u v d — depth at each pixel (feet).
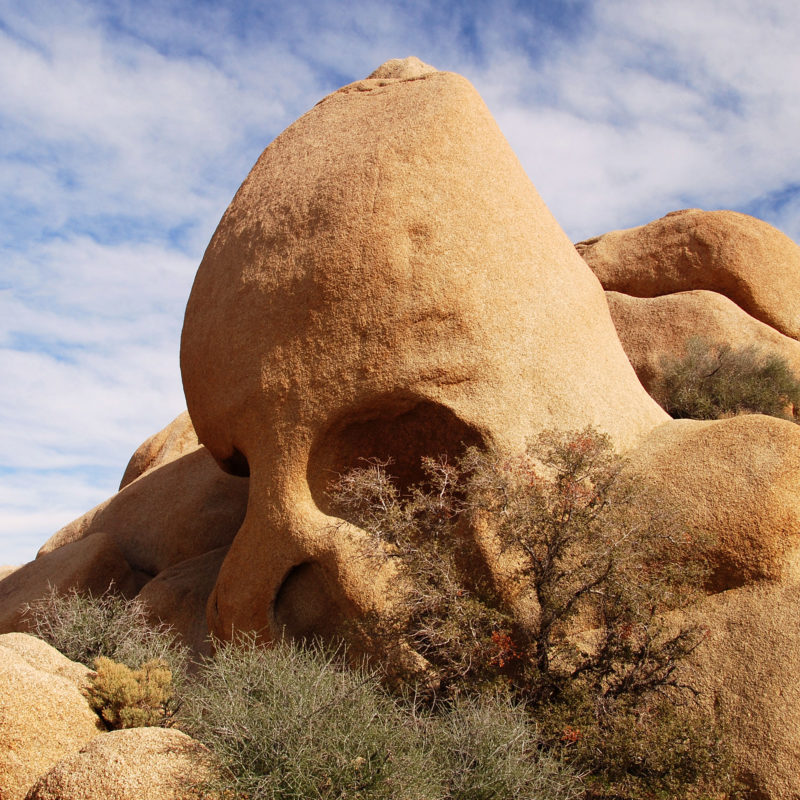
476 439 28.19
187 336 33.63
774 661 22.81
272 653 22.91
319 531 27.76
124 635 29.14
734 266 53.21
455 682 23.32
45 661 24.54
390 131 31.81
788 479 25.94
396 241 29.50
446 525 26.04
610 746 21.16
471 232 30.19
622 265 56.85
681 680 23.39
